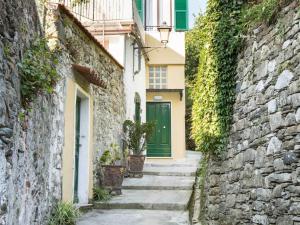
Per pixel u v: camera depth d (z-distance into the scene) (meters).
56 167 5.88
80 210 6.91
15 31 3.83
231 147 6.05
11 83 3.55
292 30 4.32
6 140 3.36
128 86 11.25
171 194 8.54
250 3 6.03
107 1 10.43
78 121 7.62
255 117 5.21
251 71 5.43
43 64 4.57
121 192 8.62
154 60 14.75
